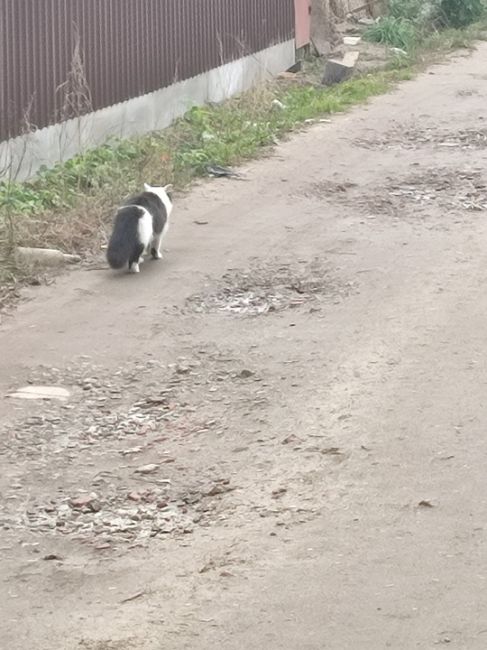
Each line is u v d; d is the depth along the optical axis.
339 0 16.55
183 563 4.69
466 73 13.09
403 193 8.54
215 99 11.50
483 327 6.28
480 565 4.57
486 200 8.32
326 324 6.41
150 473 5.25
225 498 5.05
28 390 5.91
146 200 7.23
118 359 6.17
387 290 6.77
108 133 9.61
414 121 10.70
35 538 4.89
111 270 7.20
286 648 4.19
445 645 4.17
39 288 6.98
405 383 5.76
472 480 5.04
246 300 6.77
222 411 5.68
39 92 8.69
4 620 4.45
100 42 9.45
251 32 12.34
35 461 5.38
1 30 8.26
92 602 4.52
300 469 5.19
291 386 5.82
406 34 15.46
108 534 4.90
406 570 4.57
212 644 4.25
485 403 5.56
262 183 8.84
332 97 11.41
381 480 5.07
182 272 7.14
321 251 7.40
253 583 4.55
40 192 8.23
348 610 4.39
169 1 10.52
